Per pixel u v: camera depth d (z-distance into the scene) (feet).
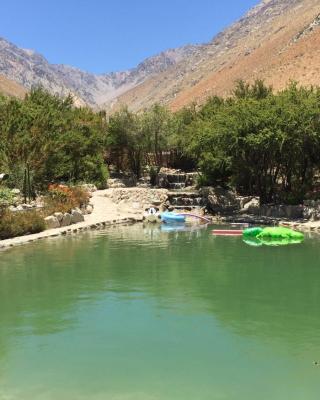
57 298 35.42
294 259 50.57
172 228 80.07
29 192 81.61
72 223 78.18
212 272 44.29
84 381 22.26
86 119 145.48
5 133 92.58
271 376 22.67
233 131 89.35
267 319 30.63
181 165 162.81
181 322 30.12
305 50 419.54
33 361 24.38
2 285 39.19
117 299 35.19
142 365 23.88
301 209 87.45
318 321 30.19
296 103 89.81
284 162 96.12
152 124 147.33
